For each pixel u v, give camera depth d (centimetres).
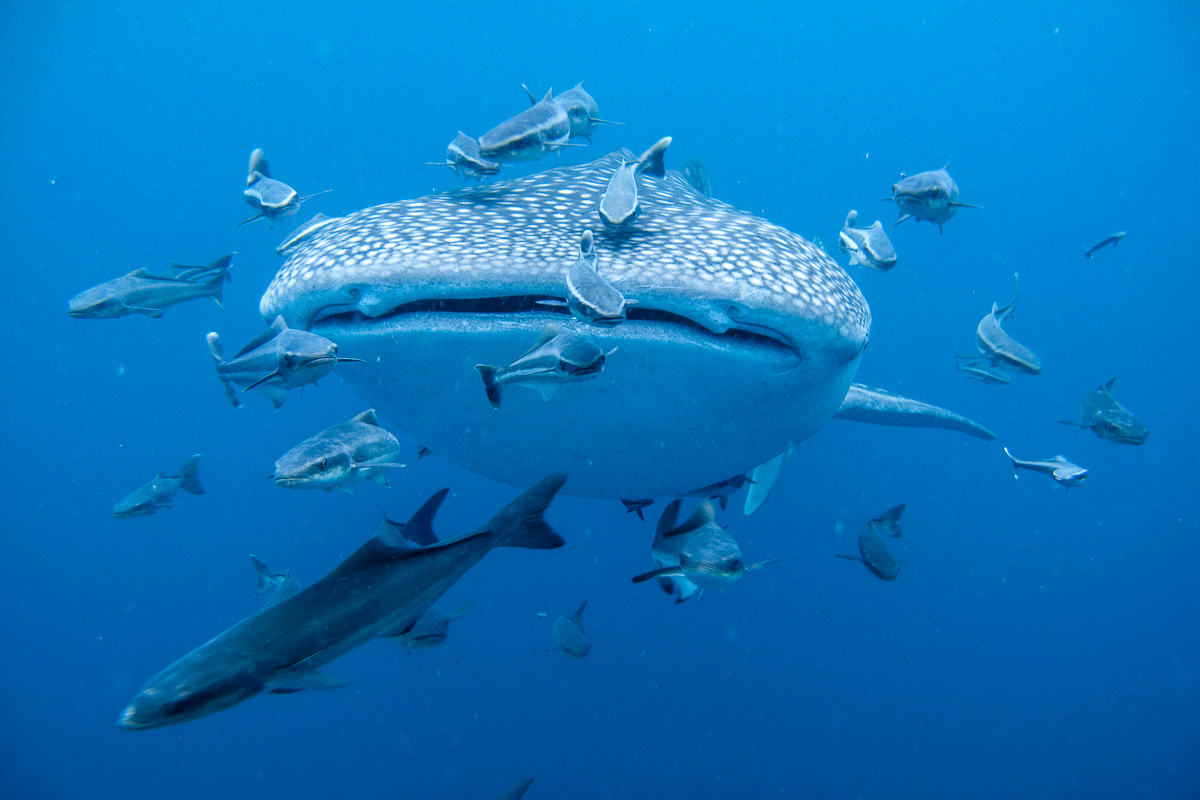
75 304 508
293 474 328
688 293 298
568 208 399
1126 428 629
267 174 505
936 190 484
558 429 385
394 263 303
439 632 528
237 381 342
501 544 243
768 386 356
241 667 184
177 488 732
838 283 381
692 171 968
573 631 759
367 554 212
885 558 599
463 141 407
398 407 412
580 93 501
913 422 822
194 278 562
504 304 319
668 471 441
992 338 594
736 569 387
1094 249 756
